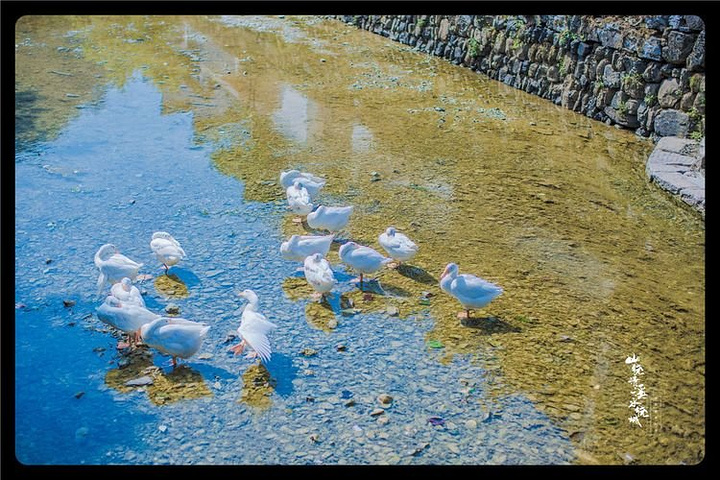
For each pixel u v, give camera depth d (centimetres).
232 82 1577
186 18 2162
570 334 736
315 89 1545
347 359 691
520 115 1410
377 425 609
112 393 646
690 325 756
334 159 1174
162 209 991
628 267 874
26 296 789
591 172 1151
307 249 832
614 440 596
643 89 1290
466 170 1147
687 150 1159
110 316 689
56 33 1936
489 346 712
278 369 676
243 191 1048
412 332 734
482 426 609
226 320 751
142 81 1565
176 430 603
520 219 990
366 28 2098
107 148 1196
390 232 848
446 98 1507
